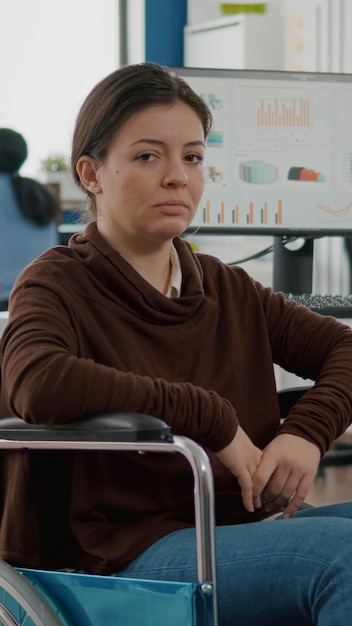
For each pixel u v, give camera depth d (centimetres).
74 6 718
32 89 718
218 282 183
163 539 157
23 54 717
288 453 163
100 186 172
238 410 177
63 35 718
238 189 286
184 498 166
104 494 160
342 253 572
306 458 164
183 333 171
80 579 146
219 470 170
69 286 164
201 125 170
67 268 166
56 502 160
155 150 164
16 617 150
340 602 137
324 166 290
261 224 288
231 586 146
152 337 168
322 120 288
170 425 147
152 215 165
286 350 189
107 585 144
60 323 157
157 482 163
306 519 151
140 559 155
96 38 720
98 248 168
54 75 720
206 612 136
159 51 710
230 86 283
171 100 166
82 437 140
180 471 164
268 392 181
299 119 287
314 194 290
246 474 157
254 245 612
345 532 144
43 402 143
